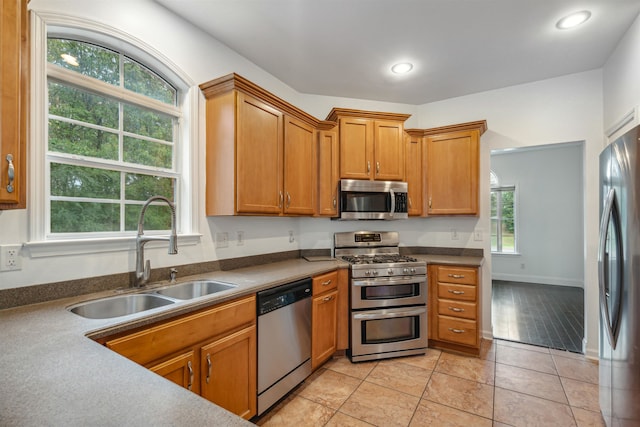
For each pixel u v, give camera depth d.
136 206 1.94
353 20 2.12
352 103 3.48
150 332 1.28
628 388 1.47
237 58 2.54
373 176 3.05
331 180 3.00
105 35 1.71
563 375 2.41
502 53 2.54
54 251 1.48
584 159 2.84
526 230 5.91
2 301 1.33
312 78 3.00
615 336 1.58
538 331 3.39
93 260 1.63
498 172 6.14
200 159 2.20
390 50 2.49
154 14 1.94
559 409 1.98
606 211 1.65
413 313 2.77
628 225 1.47
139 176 1.97
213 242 2.29
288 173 2.56
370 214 3.03
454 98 3.45
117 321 1.20
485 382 2.31
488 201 3.25
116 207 1.84
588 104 2.82
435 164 3.22
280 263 2.78
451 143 3.14
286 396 2.13
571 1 1.91
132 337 1.21
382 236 3.40
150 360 1.27
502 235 6.21
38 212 1.44
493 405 2.02
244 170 2.14
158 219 2.05
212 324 1.54
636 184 1.41
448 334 2.86
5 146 1.02
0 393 0.69
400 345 2.73
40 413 0.61
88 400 0.66
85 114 1.72
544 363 2.62
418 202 3.25
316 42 2.40
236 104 2.08
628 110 2.20
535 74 2.90
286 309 2.05
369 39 2.35
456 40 2.36
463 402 2.06
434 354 2.82
